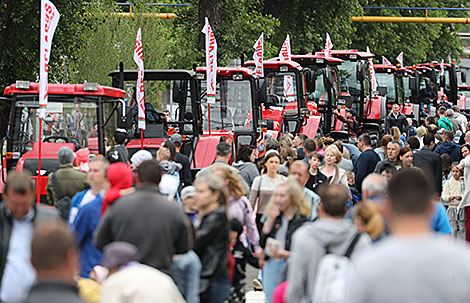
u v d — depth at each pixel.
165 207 19.44
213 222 21.42
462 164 36.78
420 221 11.59
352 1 115.69
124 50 97.00
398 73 97.19
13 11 63.44
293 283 17.92
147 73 45.34
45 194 34.94
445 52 164.88
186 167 35.25
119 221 19.25
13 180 18.88
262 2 103.06
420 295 10.88
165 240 19.20
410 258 11.06
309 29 115.06
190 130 46.09
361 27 136.62
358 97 79.12
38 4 64.19
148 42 99.75
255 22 93.25
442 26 162.38
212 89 45.59
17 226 19.08
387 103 93.06
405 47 143.00
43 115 33.66
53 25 34.72
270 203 22.83
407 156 33.88
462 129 77.50
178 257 21.05
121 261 15.94
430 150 38.19
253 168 32.78
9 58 67.06
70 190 26.52
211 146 44.50
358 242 17.70
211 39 45.59
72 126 37.25
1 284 18.73
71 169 26.80
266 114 57.62
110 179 21.47
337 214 17.92
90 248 21.86
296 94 59.94
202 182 21.72
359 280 11.16
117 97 38.59
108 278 15.84
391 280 10.98
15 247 18.94
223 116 48.75
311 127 61.97
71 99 37.22
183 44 90.12
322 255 17.70
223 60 87.94
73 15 68.75
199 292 21.38
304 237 17.91
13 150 37.03
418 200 11.58
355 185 37.38
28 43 66.31
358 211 19.25
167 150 29.02
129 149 42.94
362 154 37.25
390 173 30.27
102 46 93.88
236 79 48.69
